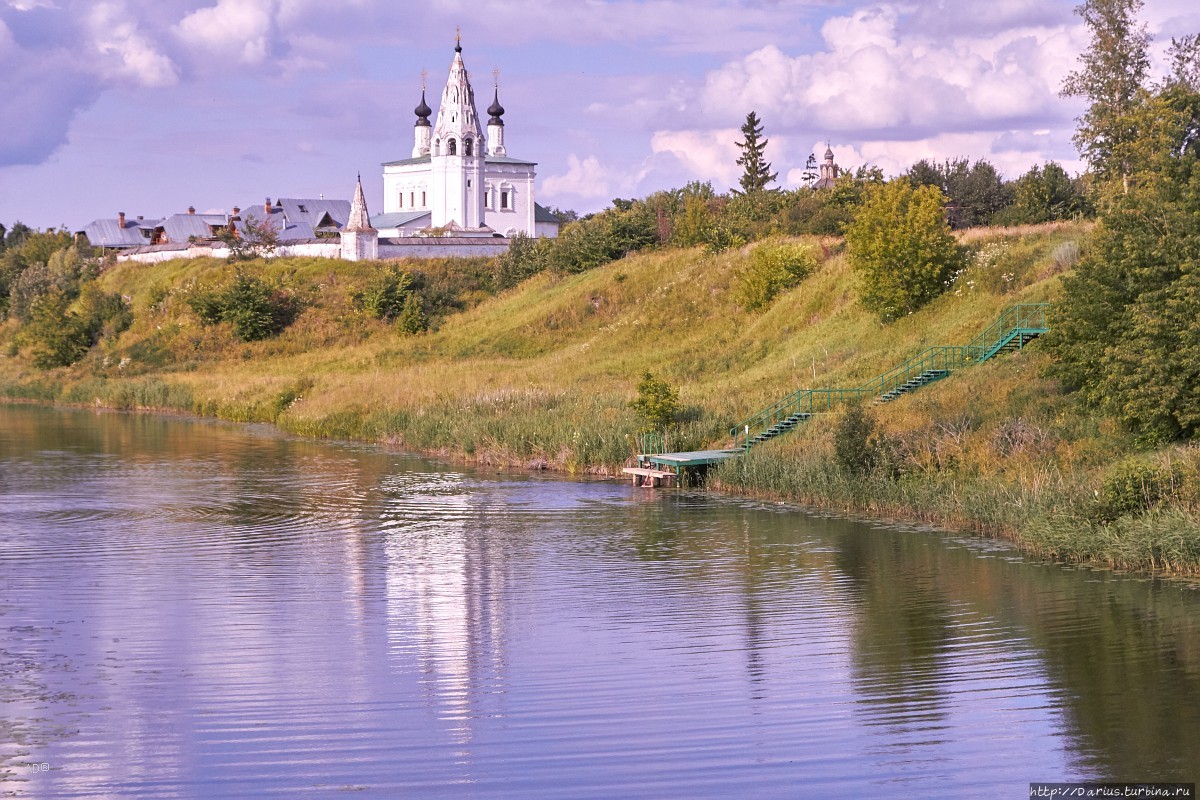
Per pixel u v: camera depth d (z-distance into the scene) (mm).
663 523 50250
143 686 28344
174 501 56938
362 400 89375
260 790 22453
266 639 32438
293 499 57438
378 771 23234
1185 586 37562
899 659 30219
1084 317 53844
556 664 30078
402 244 146625
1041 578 39062
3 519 51875
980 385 61188
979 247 83250
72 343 137750
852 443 54531
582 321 110188
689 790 22344
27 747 24547
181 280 145625
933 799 21938
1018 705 26672
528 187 191750
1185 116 79875
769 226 119375
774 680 28609
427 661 30344
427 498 57531
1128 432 51062
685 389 78812
